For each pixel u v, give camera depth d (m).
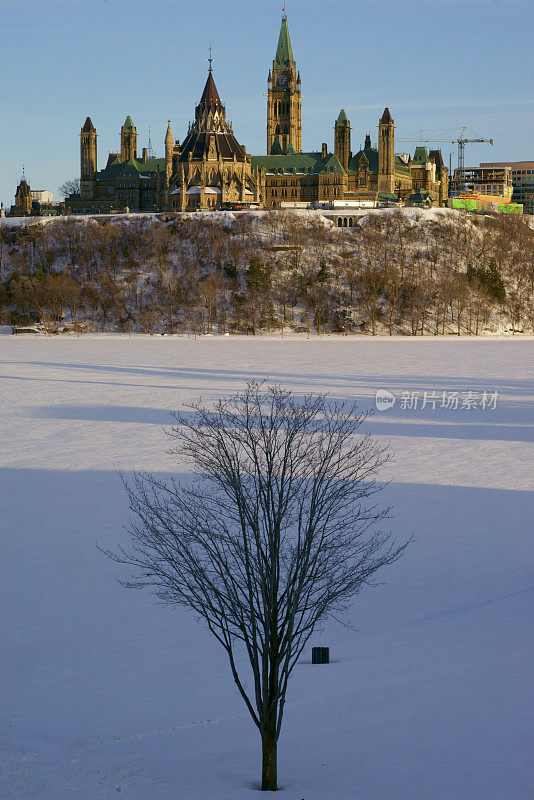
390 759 32.47
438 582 66.50
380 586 65.88
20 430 135.88
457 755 32.31
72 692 47.00
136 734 38.84
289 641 36.00
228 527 70.50
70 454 117.19
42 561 73.44
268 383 188.62
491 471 106.44
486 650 48.25
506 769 30.73
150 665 52.03
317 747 35.03
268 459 48.38
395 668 46.03
